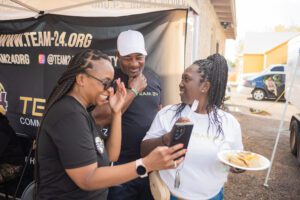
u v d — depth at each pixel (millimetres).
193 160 1625
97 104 1414
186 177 1640
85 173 1220
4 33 3740
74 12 3383
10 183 3359
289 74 6523
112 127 1665
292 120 6473
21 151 3430
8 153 3309
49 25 3514
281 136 8375
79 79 1331
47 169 1312
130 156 2418
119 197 2332
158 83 2648
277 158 6285
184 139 1347
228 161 1504
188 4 2793
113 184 1236
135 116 2379
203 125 1650
